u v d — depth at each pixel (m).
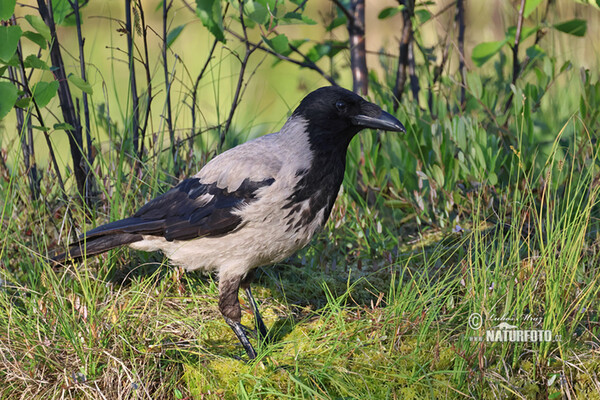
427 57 11.05
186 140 9.66
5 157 9.47
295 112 6.99
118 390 6.28
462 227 9.07
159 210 7.18
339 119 6.84
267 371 6.60
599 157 8.53
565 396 6.39
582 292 6.91
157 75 13.67
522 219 7.88
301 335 7.28
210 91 14.02
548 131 10.48
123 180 9.19
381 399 6.34
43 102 7.79
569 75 12.42
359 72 10.63
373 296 8.15
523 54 13.35
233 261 7.01
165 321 7.32
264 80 14.73
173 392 6.46
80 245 7.27
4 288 7.64
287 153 6.85
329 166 6.93
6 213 8.60
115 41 14.84
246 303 8.05
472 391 6.34
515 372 6.56
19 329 6.82
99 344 6.60
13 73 9.07
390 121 6.83
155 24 15.49
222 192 6.84
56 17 8.93
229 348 7.20
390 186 9.75
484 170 8.76
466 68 11.41
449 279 8.05
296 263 8.85
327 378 6.52
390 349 6.77
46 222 9.04
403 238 9.49
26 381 6.36
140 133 9.63
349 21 10.46
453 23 11.95
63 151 12.02
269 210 6.71
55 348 6.51
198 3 8.59
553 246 7.14
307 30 14.48
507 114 9.65
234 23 15.02
